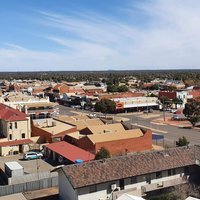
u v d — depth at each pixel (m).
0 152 73.62
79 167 42.44
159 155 47.38
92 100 158.62
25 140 77.38
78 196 39.78
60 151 65.88
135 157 46.22
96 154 60.28
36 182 50.19
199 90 189.12
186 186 45.03
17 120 78.69
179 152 48.97
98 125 82.25
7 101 117.19
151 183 44.91
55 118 100.56
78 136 76.25
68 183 41.16
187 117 123.81
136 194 42.41
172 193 43.50
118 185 42.44
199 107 122.31
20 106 108.44
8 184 52.09
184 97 168.88
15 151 74.75
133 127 80.50
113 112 144.62
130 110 151.62
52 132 80.31
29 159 68.62
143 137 72.56
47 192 48.88
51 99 191.88
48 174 54.66
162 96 163.62
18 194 46.81
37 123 89.19
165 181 44.72
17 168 54.16
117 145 69.00
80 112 146.25
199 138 91.25
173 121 122.69
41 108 113.00
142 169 44.09
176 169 46.94
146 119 128.25
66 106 171.75
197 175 48.25
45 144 74.62
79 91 194.38
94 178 40.91
